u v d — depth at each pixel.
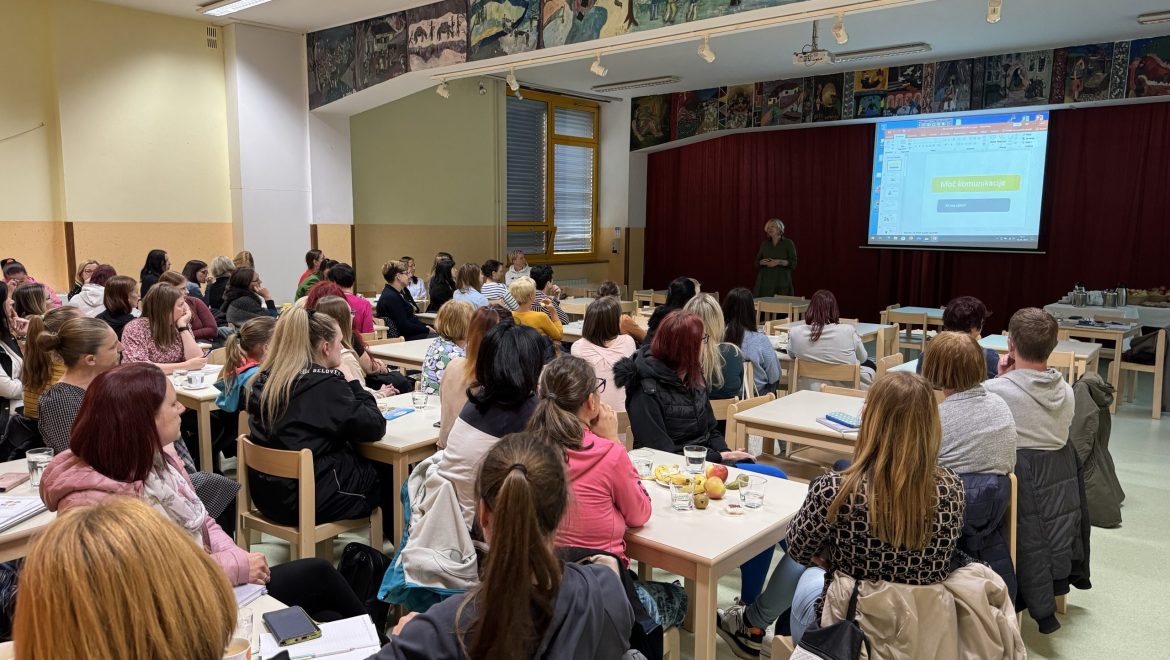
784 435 3.17
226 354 3.46
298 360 2.74
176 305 4.32
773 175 11.19
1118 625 2.89
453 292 7.46
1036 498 2.59
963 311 3.50
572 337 6.14
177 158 7.21
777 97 10.23
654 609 2.00
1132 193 8.62
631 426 2.99
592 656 1.19
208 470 3.75
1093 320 6.47
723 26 5.02
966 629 1.64
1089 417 3.42
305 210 7.90
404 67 6.77
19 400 3.43
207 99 7.34
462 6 6.23
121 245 6.94
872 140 10.22
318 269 6.72
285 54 7.57
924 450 1.64
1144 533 3.72
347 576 2.49
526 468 1.19
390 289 6.50
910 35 7.56
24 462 2.53
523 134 10.95
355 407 2.75
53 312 3.13
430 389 3.72
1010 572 2.23
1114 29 7.34
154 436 1.72
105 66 6.69
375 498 2.88
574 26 5.55
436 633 1.15
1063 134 8.93
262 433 2.76
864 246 10.37
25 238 6.50
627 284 12.28
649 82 10.24
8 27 6.25
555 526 1.21
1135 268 8.70
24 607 0.81
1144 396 6.67
